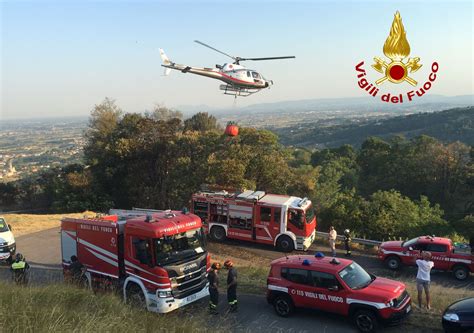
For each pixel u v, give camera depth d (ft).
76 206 138.92
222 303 42.83
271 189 116.47
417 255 60.80
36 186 180.34
